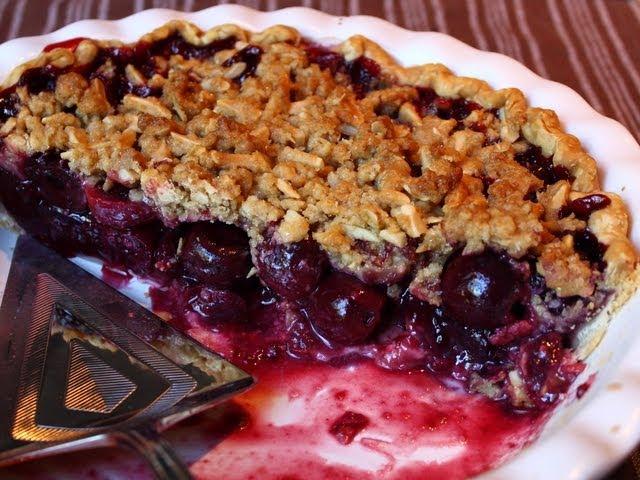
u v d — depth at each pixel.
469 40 0.46
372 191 0.32
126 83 0.37
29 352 0.31
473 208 0.31
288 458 0.30
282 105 0.36
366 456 0.30
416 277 0.31
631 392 0.27
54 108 0.36
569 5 0.49
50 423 0.29
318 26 0.39
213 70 0.37
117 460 0.30
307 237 0.32
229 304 0.34
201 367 0.31
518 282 0.30
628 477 0.28
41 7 0.48
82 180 0.34
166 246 0.34
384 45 0.39
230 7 0.40
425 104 0.36
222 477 0.30
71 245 0.36
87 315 0.33
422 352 0.32
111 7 0.48
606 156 0.34
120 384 0.30
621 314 0.30
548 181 0.33
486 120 0.35
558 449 0.26
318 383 0.33
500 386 0.32
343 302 0.32
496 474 0.25
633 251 0.30
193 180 0.32
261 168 0.33
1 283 0.35
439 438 0.31
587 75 0.44
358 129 0.34
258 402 0.32
